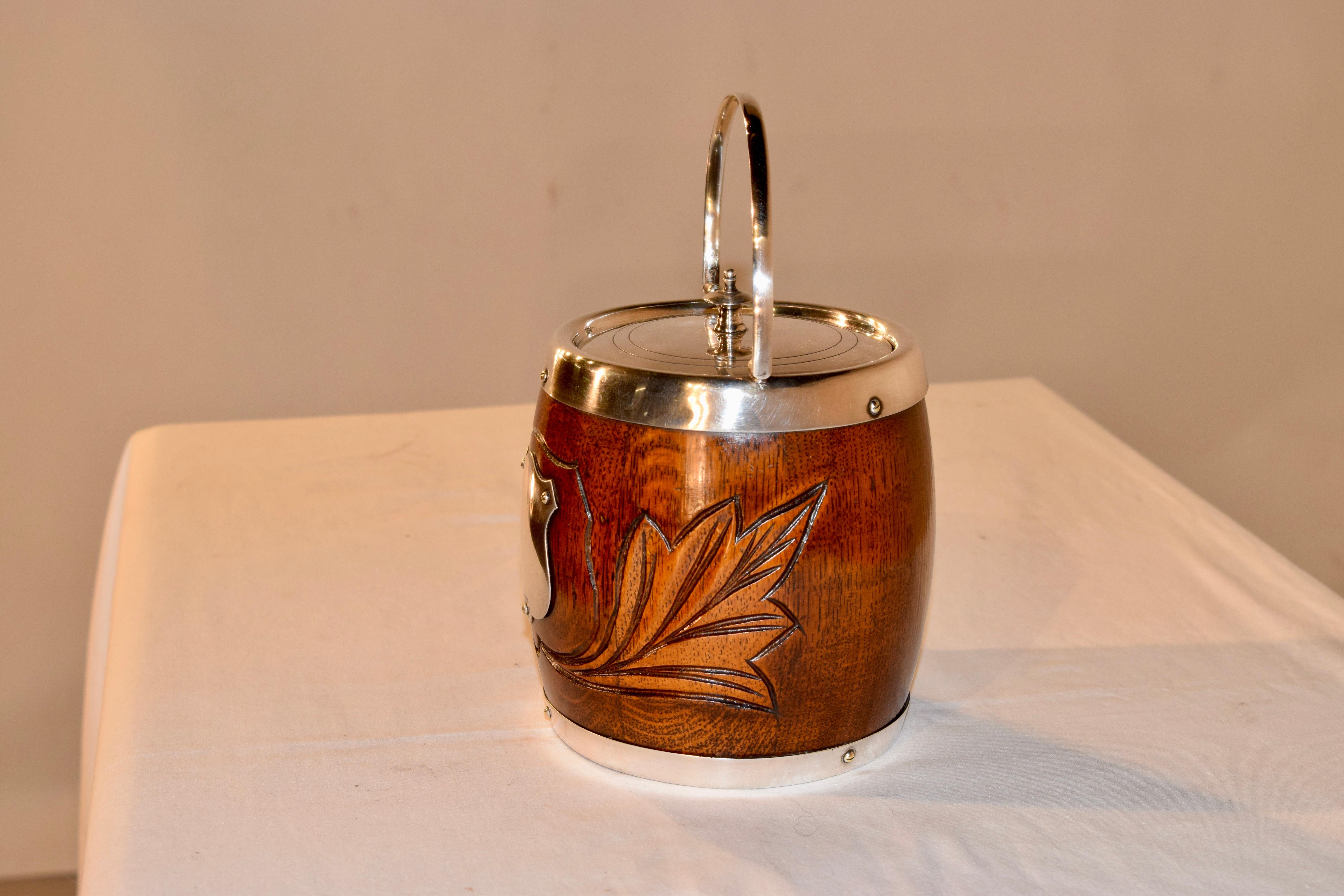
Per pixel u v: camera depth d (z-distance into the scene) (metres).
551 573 0.55
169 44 1.47
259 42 1.49
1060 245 1.76
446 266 1.64
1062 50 1.67
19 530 1.61
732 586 0.51
